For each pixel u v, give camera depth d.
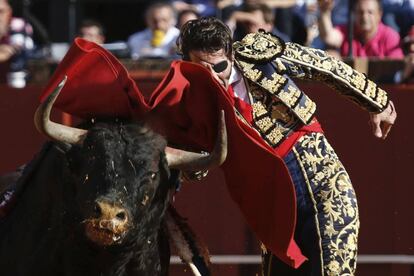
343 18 22.55
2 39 22.50
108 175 9.35
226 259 17.27
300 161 11.25
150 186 9.62
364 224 17.50
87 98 10.34
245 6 20.52
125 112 10.38
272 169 10.70
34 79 20.39
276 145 11.23
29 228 10.61
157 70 19.22
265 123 11.23
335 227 11.01
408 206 17.47
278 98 11.20
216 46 10.83
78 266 10.09
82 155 9.61
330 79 11.55
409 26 22.66
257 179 10.89
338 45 21.20
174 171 10.63
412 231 17.48
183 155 10.24
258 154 10.62
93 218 9.06
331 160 11.32
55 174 10.21
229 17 21.48
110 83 10.23
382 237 17.52
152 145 9.77
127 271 10.27
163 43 22.30
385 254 17.50
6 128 17.59
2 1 22.55
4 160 17.59
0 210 10.91
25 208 10.77
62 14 26.12
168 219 11.12
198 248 11.31
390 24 22.59
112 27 29.11
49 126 9.77
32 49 23.11
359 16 20.91
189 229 11.38
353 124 17.42
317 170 11.24
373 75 19.27
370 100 11.70
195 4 24.64
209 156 10.20
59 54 22.78
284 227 10.85
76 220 9.69
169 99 10.30
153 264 10.49
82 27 22.81
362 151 17.45
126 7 29.08
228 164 10.97
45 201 10.45
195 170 10.33
